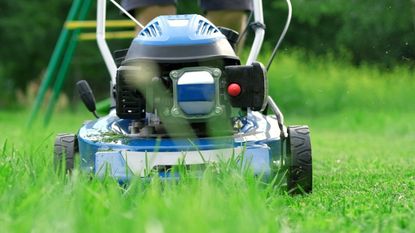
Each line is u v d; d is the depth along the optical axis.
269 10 34.41
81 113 26.78
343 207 5.02
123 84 5.62
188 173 5.23
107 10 32.62
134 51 5.71
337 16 32.34
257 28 6.68
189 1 32.84
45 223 3.95
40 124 17.31
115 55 6.63
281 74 22.36
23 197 4.64
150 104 5.62
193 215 3.75
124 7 7.15
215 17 7.27
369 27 25.11
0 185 4.95
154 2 6.93
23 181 5.01
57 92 16.00
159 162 5.42
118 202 4.31
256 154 5.48
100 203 4.25
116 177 5.39
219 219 3.93
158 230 3.58
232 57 5.64
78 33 15.55
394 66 24.34
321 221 4.42
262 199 4.67
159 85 5.57
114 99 6.52
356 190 6.13
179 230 3.63
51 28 35.00
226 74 5.55
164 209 4.03
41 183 4.78
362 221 4.55
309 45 33.97
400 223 4.46
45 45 35.56
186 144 5.52
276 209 4.55
